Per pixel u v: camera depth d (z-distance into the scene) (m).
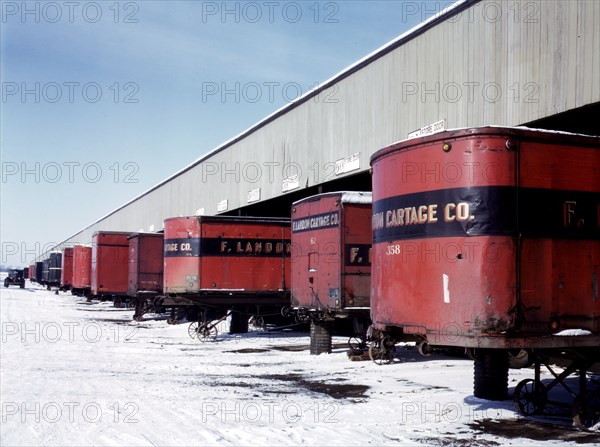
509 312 7.69
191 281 21.55
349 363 14.86
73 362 15.13
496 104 14.11
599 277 8.17
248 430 8.07
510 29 13.76
